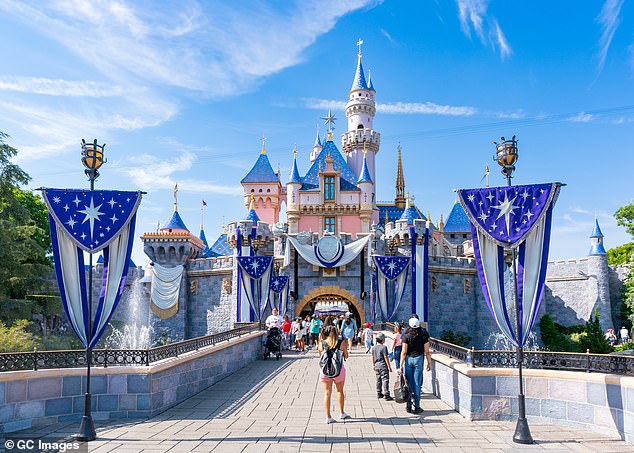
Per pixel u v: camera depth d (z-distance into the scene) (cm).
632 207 4366
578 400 1107
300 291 4591
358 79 7900
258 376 1977
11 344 2205
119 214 1232
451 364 1321
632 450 939
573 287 5906
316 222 6191
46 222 5322
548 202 1168
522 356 1152
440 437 1042
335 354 1204
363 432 1088
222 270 5044
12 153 3841
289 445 987
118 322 5184
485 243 1221
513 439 1010
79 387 1229
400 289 3784
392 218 7544
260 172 7156
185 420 1214
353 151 7712
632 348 4728
